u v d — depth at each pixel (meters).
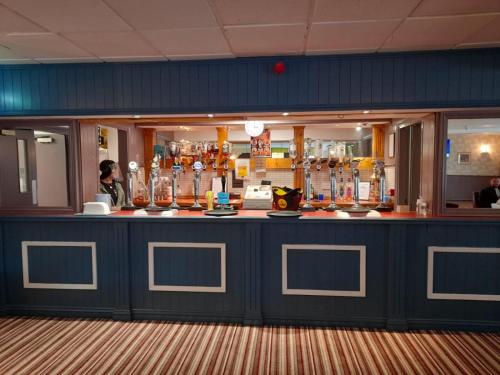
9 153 3.89
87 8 2.37
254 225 3.32
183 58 3.41
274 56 3.36
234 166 5.79
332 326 3.35
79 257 3.55
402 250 3.22
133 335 3.19
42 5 2.33
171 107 3.48
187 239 3.43
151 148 5.50
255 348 2.95
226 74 3.43
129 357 2.82
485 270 3.22
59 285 3.58
